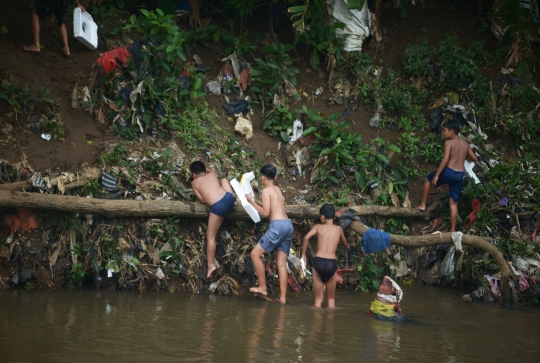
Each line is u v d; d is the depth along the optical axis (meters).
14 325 5.45
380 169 9.74
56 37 9.57
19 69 8.66
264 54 10.91
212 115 9.48
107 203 7.39
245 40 10.42
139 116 8.70
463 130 10.60
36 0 8.81
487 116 11.11
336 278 7.41
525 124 11.11
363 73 11.03
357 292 8.34
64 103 8.61
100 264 7.38
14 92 8.20
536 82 12.31
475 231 8.84
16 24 9.45
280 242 7.43
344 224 8.33
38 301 6.48
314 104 10.65
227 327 5.80
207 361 4.65
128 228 7.60
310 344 5.33
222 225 8.00
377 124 10.62
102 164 7.92
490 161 10.27
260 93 10.27
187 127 8.95
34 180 7.36
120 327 5.58
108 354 4.72
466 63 11.29
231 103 9.91
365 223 8.98
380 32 11.78
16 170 7.48
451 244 8.59
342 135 9.60
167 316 6.13
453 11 13.18
